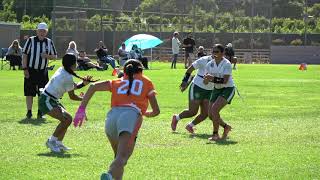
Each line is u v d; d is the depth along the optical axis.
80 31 112.38
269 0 136.00
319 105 46.25
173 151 25.22
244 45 135.25
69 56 25.91
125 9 122.31
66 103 45.00
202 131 31.84
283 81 73.12
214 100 29.03
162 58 128.12
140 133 30.48
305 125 34.75
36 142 27.14
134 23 123.19
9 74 78.31
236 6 134.25
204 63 30.72
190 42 99.00
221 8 133.38
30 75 36.22
